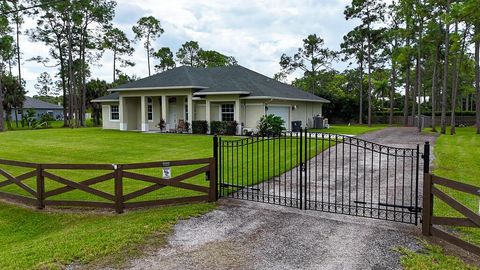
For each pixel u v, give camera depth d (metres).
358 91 44.19
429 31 22.48
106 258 4.36
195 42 52.19
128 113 25.45
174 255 4.44
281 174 9.41
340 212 6.12
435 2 20.70
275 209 6.34
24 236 6.00
